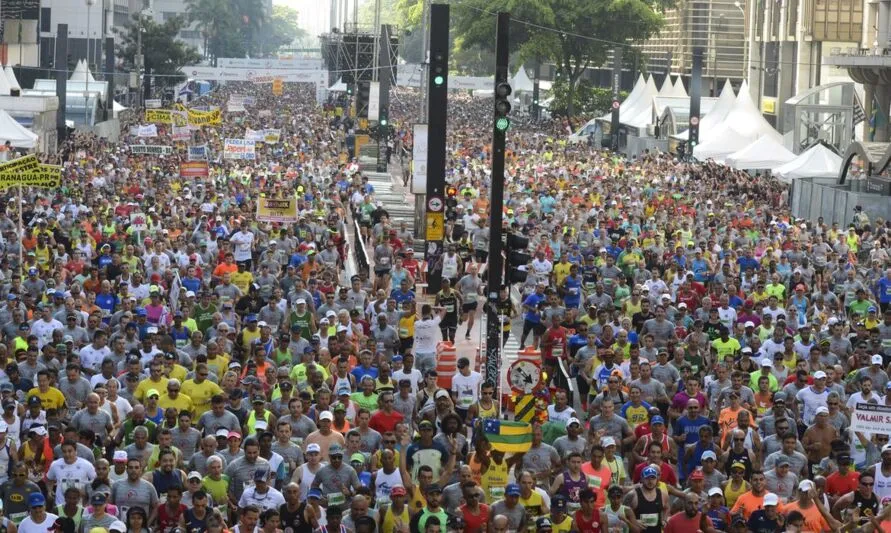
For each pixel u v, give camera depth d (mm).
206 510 37844
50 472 40781
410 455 41500
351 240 118188
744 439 45000
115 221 95938
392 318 65250
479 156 192500
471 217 109750
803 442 48719
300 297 65750
